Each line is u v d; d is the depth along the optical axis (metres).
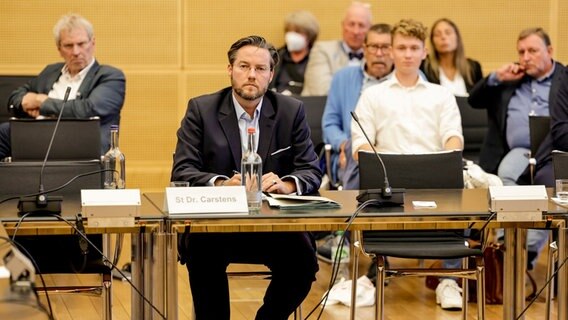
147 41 9.62
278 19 9.71
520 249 4.54
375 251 4.77
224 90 5.03
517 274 4.55
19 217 3.96
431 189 5.12
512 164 7.28
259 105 4.96
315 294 6.48
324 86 8.75
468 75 8.33
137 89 9.65
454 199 4.63
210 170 4.91
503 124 7.49
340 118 7.54
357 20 8.66
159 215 4.02
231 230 4.02
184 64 9.69
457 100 8.02
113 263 4.50
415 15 9.77
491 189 4.23
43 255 4.66
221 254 4.70
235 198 4.14
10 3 9.44
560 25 9.80
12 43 9.48
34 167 4.90
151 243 4.06
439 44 8.27
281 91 8.90
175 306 4.05
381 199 4.38
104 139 7.12
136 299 4.22
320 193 4.86
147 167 9.70
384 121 6.48
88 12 9.54
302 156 4.96
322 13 9.69
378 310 4.71
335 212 4.14
